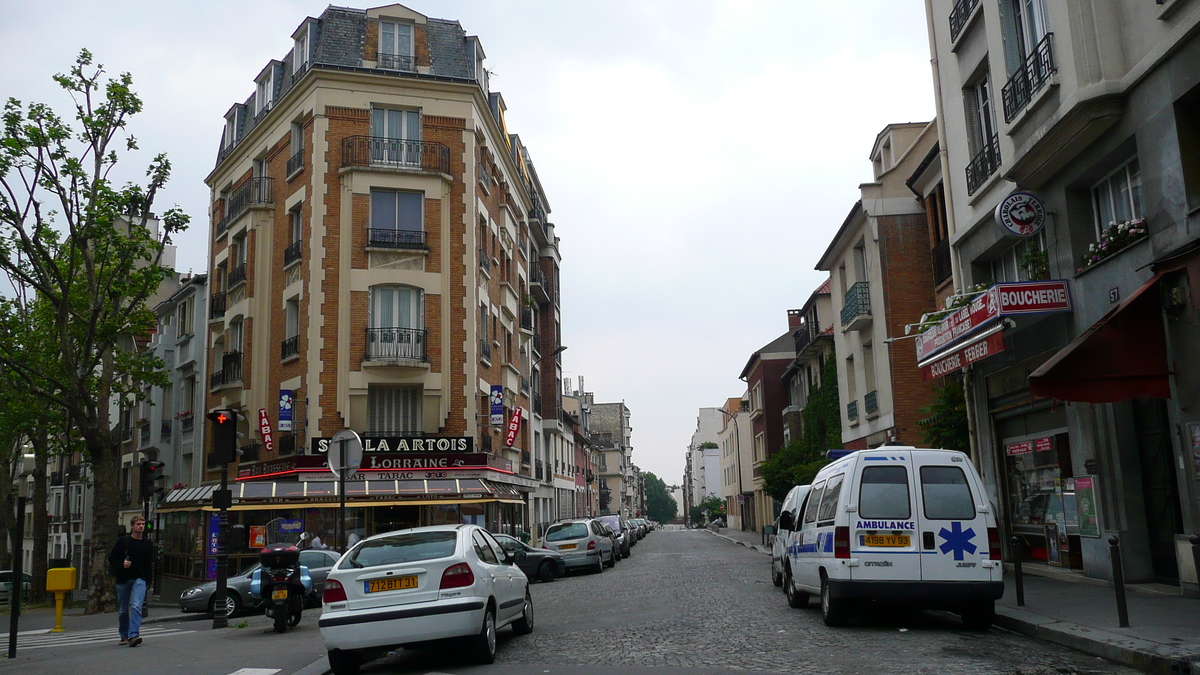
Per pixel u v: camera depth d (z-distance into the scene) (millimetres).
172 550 26703
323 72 28297
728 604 14055
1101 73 11961
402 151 28609
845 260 29688
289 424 27219
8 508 30328
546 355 45438
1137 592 11867
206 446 33250
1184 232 10727
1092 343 11297
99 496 21719
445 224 28578
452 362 28047
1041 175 14055
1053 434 14906
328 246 27562
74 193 20859
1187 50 10609
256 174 31891
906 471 10477
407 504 25594
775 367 50125
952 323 15391
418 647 10391
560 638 10914
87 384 24062
